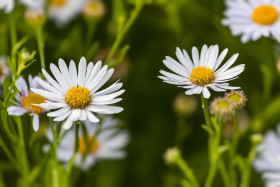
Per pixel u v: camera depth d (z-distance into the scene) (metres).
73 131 0.45
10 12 0.44
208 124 0.37
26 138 0.42
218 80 0.36
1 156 0.45
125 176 0.48
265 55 0.47
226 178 0.40
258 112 0.48
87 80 0.35
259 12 0.43
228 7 0.47
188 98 0.48
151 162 0.49
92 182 0.47
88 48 0.49
